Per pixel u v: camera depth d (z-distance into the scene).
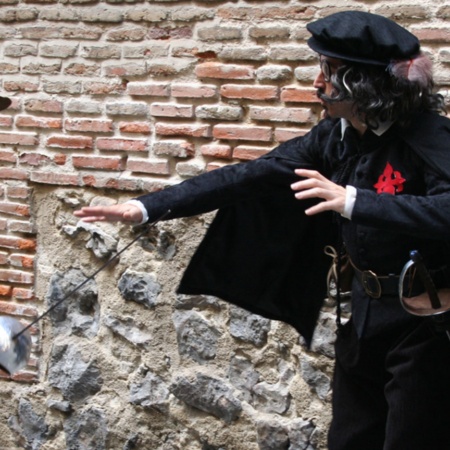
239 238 4.42
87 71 5.76
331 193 3.54
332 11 5.00
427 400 3.82
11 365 3.79
